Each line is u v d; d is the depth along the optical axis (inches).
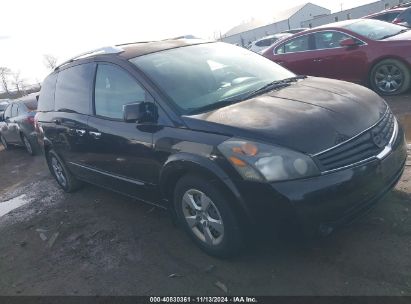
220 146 118.8
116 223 181.0
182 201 138.5
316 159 111.6
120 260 149.6
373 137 122.6
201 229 138.1
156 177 145.3
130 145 151.8
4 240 191.2
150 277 135.3
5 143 458.9
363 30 323.6
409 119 245.8
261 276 123.8
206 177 123.3
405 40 294.0
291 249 133.1
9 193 271.7
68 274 148.3
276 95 141.7
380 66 304.8
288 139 113.7
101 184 192.9
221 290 121.6
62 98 207.0
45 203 230.4
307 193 108.9
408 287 107.8
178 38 189.5
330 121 120.3
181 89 146.7
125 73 158.4
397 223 135.3
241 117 125.6
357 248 127.1
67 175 227.3
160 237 159.5
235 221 121.6
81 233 179.0
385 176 122.1
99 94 174.9
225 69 165.2
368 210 120.3
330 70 337.4
